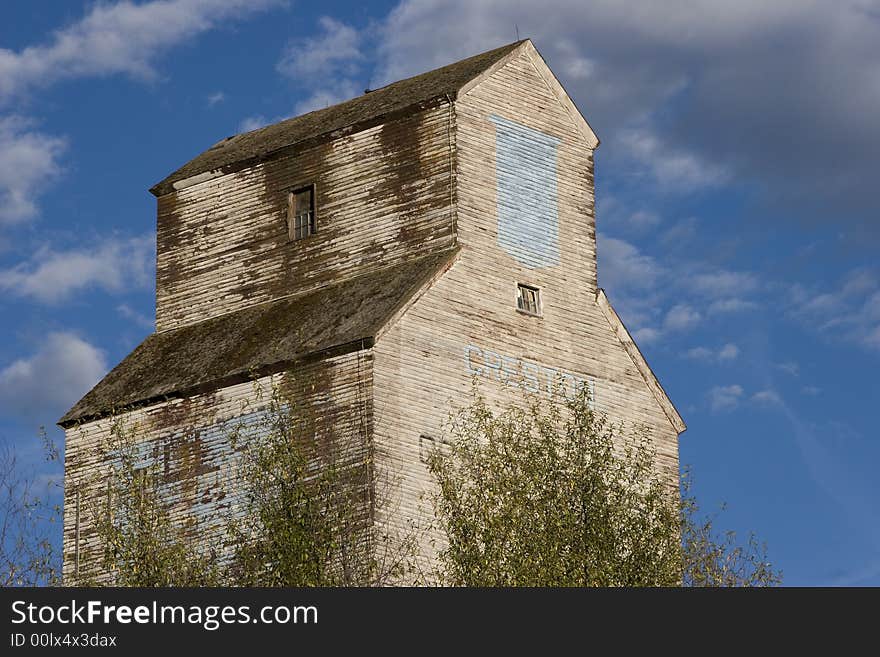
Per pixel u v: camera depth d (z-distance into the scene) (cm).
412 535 5416
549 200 6209
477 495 5044
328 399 5556
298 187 6275
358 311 5728
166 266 6525
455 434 5641
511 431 5297
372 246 6056
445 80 6178
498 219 6025
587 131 6388
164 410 5906
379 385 5503
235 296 6322
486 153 6056
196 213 6506
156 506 5472
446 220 5925
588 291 6219
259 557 4972
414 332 5653
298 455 5141
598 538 4966
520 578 4803
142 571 4962
